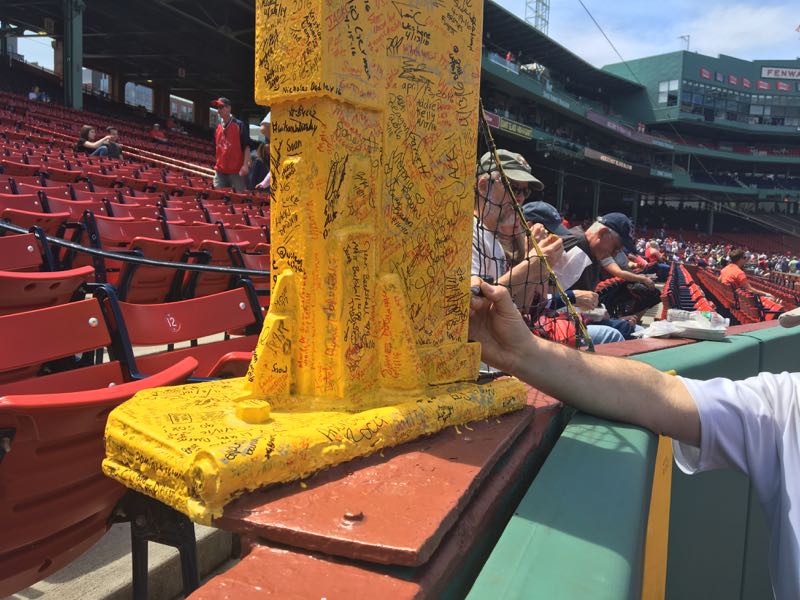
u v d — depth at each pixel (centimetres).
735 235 6744
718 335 245
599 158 5125
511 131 4197
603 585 73
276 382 108
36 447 133
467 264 134
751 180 7319
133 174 1210
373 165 109
